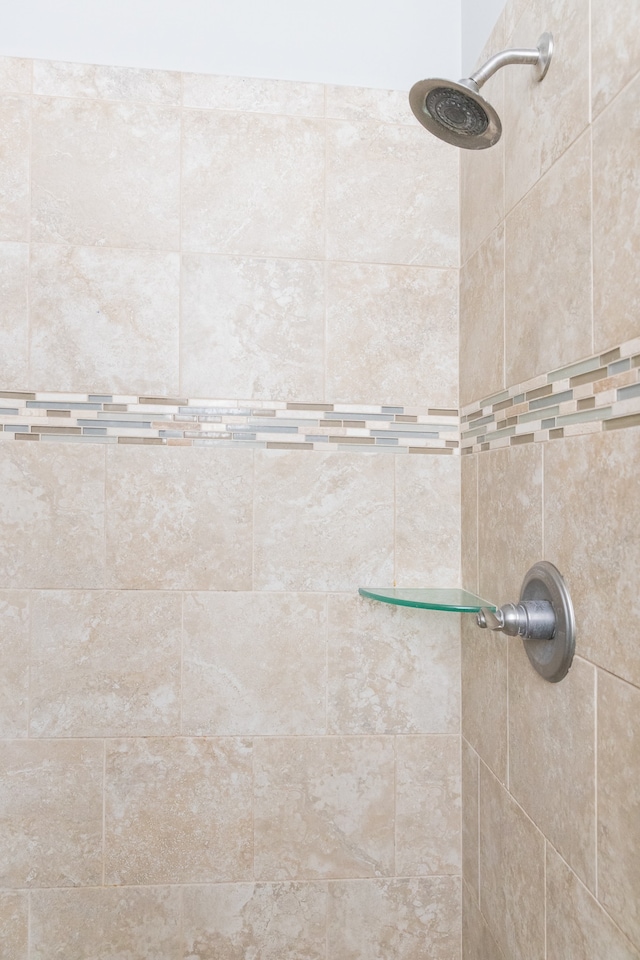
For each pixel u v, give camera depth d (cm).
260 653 158
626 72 87
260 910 157
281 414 159
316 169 160
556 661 104
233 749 157
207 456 157
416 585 161
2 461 153
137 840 154
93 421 154
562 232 106
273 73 160
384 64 163
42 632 153
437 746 161
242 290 158
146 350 156
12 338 153
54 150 154
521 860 121
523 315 122
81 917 153
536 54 112
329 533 160
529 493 119
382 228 162
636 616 83
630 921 84
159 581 156
